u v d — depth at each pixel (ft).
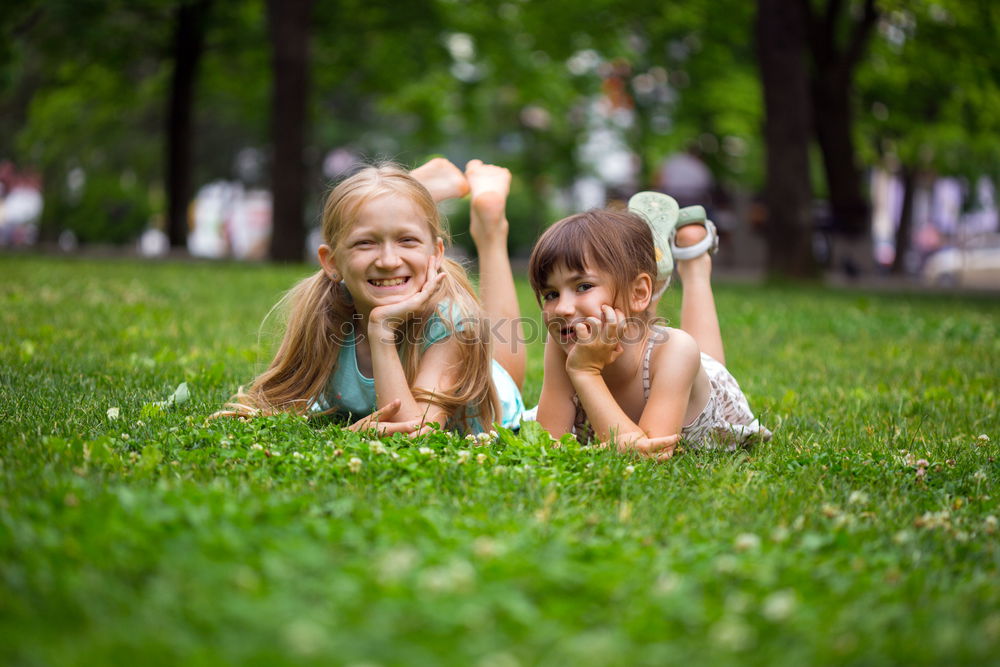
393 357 11.23
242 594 5.54
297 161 58.34
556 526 7.57
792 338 24.94
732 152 93.91
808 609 5.88
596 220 11.26
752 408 14.74
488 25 76.33
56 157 105.19
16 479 7.95
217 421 11.09
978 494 9.62
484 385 11.84
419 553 6.39
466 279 12.36
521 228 106.22
